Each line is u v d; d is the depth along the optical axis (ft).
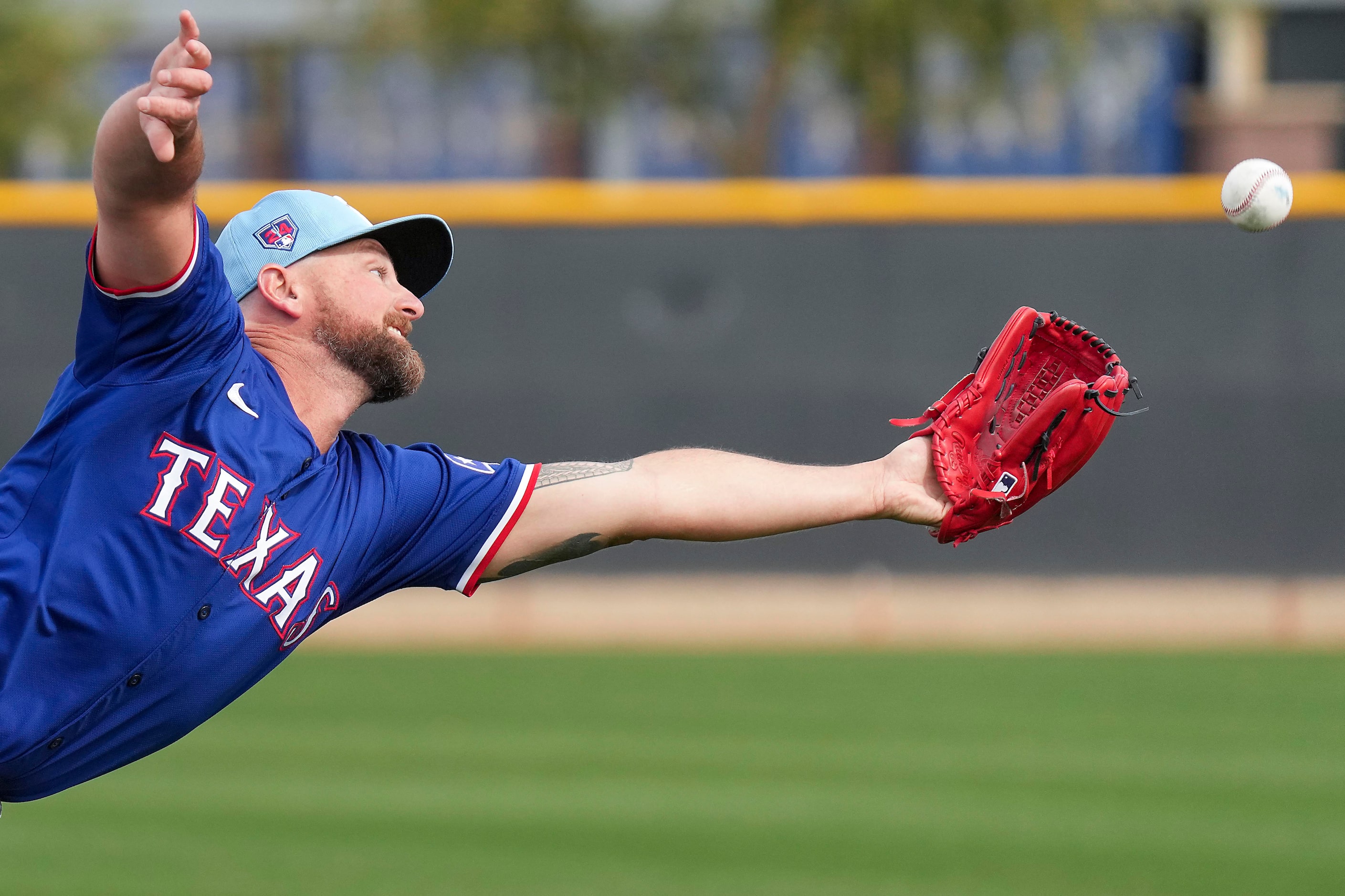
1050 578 113.09
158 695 29.30
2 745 28.35
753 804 67.46
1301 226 111.24
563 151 215.51
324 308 31.12
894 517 33.83
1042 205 112.37
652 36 191.42
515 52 190.60
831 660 105.09
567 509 33.06
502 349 114.62
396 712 88.79
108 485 28.40
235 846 61.21
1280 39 216.33
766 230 113.80
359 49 193.98
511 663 105.09
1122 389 33.32
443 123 216.95
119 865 58.59
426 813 66.18
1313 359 111.45
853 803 67.67
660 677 98.89
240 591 29.25
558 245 114.52
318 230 31.35
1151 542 112.57
